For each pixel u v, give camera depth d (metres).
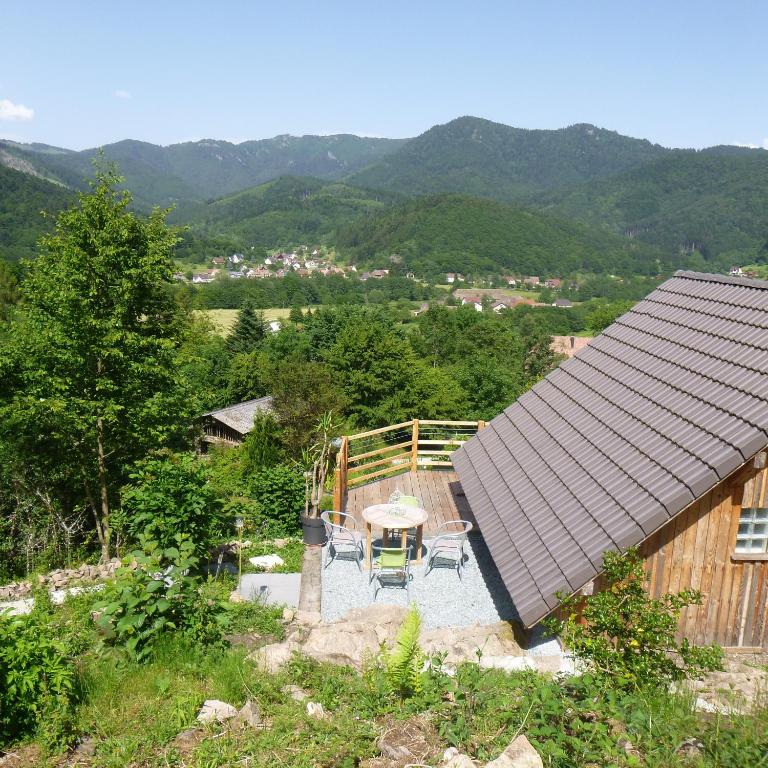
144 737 4.23
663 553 7.11
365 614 7.75
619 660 5.17
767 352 7.58
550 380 11.95
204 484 9.87
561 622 5.90
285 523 13.68
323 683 5.16
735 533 7.13
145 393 16.12
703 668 5.34
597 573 6.49
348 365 44.47
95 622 6.43
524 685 4.75
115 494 17.61
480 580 9.41
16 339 15.28
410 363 45.97
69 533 15.11
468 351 70.62
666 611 6.10
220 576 9.71
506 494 9.20
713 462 6.53
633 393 9.09
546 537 7.50
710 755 3.88
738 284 9.69
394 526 9.19
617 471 7.68
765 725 4.20
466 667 5.12
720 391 7.56
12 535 14.59
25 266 15.56
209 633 6.00
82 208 15.41
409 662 4.80
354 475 19.95
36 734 4.29
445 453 14.16
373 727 4.37
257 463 25.94
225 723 4.48
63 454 16.11
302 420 33.16
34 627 4.88
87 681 4.99
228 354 61.84
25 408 14.83
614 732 4.17
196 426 27.22
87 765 4.03
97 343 14.94
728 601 7.30
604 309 91.44
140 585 5.83
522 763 3.71
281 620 7.43
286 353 68.94
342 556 10.10
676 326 10.02
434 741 4.25
